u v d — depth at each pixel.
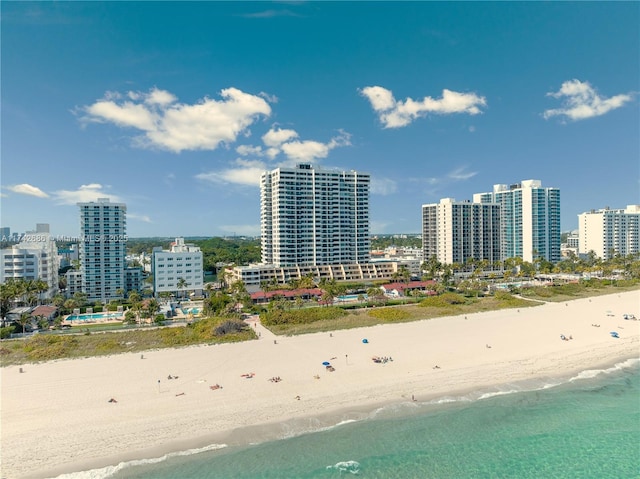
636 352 82.06
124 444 47.53
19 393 59.50
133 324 105.75
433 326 101.00
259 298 143.75
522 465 46.09
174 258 155.75
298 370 69.44
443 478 43.62
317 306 125.69
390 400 59.75
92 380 64.38
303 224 191.50
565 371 72.06
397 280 186.12
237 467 44.34
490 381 67.25
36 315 107.62
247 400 58.19
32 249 143.88
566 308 125.25
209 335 88.69
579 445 49.94
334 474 43.59
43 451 45.78
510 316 113.06
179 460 45.22
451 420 54.81
